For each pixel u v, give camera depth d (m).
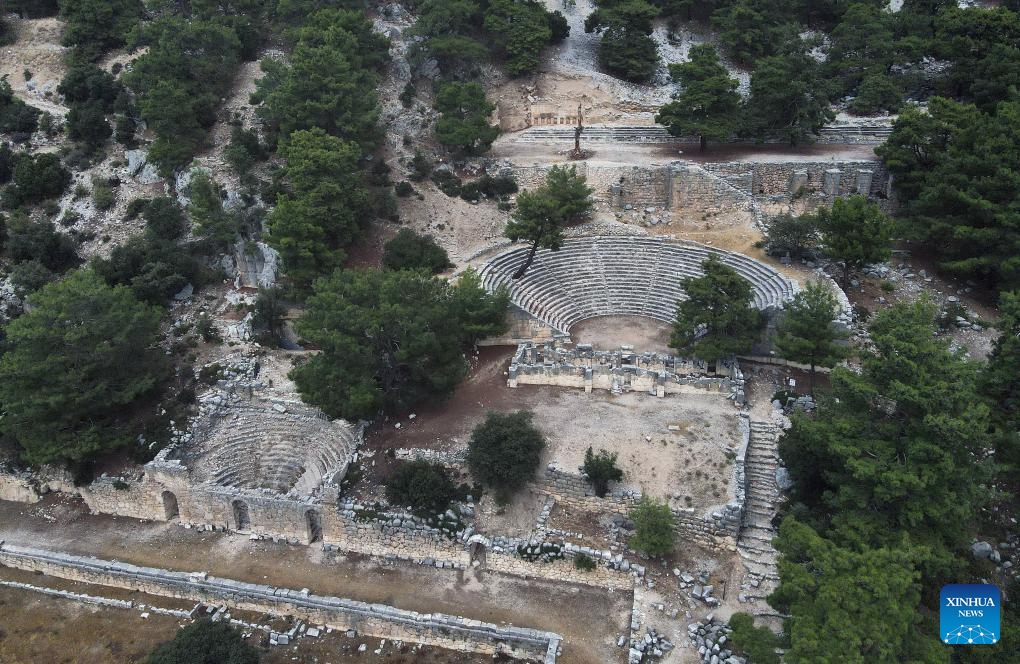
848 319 63.47
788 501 52.66
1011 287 67.44
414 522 55.09
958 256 72.00
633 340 70.75
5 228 82.44
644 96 106.19
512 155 94.44
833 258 68.31
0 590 57.88
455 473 57.62
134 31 95.94
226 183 82.00
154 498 62.06
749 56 108.62
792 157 87.56
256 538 60.09
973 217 69.12
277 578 55.47
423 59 100.88
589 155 92.94
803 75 87.31
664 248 79.50
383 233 82.00
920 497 43.47
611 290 77.31
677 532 52.66
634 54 108.19
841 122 93.88
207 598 55.34
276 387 67.62
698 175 85.19
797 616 38.84
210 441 64.06
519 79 107.94
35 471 66.44
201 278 78.69
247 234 78.44
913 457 43.94
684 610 48.41
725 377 63.06
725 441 56.78
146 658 50.94
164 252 77.19
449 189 87.19
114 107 92.56
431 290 63.97
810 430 48.44
